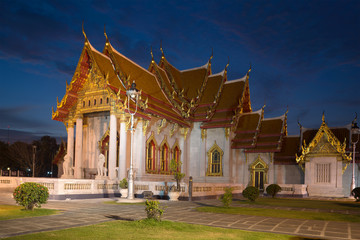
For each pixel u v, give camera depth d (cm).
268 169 4759
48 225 1419
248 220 1752
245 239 1223
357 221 1811
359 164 4253
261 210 2267
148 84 4619
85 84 4012
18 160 8106
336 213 2180
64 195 2733
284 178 4684
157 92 4706
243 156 4947
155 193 3209
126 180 3125
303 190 4216
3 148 7925
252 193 3064
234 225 1573
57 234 1220
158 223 1475
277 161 4728
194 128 5112
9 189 3784
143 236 1219
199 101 5303
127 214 1834
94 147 4309
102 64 3938
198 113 5128
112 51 4209
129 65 4472
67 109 4184
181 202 2861
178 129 4888
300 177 4597
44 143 9156
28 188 1786
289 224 1645
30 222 1484
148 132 4100
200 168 4975
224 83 5494
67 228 1357
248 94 5453
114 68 4103
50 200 2636
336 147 4344
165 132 4516
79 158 4000
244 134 4962
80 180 2894
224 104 5188
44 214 1741
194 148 5059
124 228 1363
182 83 5591
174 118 4559
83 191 2906
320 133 4475
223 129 4934
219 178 4841
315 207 2636
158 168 4269
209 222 1650
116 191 3269
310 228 1540
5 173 6303
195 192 3195
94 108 3878
